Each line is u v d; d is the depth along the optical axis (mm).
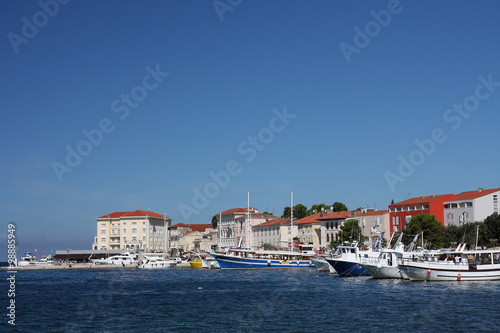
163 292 93250
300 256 167500
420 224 147250
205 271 165500
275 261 164500
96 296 87688
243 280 118750
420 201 173500
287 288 96250
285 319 61344
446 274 94375
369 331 54125
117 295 89000
